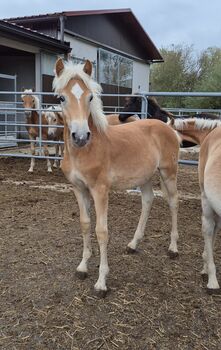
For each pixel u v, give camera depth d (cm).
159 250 412
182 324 282
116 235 451
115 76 1936
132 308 301
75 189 336
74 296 317
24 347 256
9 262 375
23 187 687
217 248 417
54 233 453
